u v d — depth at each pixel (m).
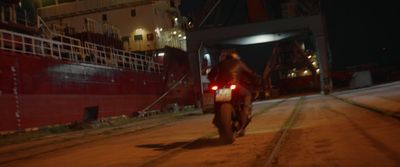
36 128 26.02
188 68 55.91
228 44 49.41
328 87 44.34
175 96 50.19
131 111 39.19
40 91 27.19
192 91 55.69
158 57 51.88
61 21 55.28
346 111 15.23
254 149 8.02
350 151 6.71
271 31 45.72
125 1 54.31
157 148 9.99
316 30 44.66
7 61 24.73
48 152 11.88
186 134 13.22
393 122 9.94
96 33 43.69
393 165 5.32
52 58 29.02
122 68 39.25
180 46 59.28
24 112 25.42
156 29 54.03
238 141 9.48
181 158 7.75
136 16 54.44
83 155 10.05
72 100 30.36
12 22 30.53
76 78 31.36
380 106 14.92
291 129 11.12
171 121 23.33
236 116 9.61
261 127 12.78
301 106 23.00
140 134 15.65
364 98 21.67
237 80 9.30
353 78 54.56
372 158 5.95
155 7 54.91
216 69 9.53
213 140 10.34
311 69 60.19
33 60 26.95
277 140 9.07
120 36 54.22
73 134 20.17
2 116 23.67
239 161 6.80
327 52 45.94
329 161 6.06
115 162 8.12
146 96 42.88
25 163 9.57
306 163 6.07
